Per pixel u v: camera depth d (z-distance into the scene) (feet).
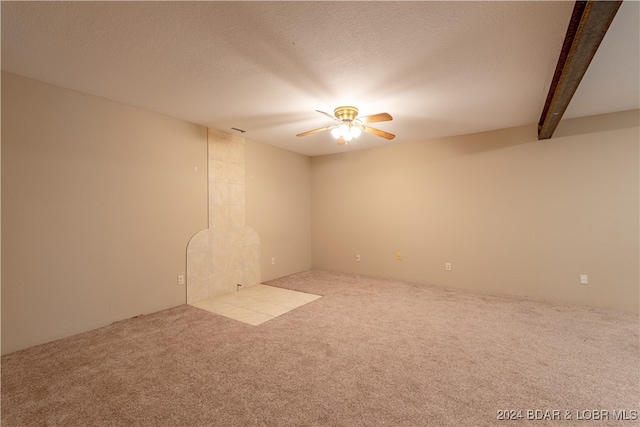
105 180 9.27
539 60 6.94
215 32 5.89
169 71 7.50
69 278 8.52
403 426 5.04
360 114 10.62
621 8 5.12
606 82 8.14
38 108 7.93
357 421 5.16
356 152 16.85
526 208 12.18
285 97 9.14
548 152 11.73
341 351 7.67
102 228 9.22
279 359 7.27
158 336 8.58
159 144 10.71
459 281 13.74
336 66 7.24
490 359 7.23
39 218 7.96
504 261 12.66
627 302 10.49
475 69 7.39
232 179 13.51
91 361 7.14
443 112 10.53
